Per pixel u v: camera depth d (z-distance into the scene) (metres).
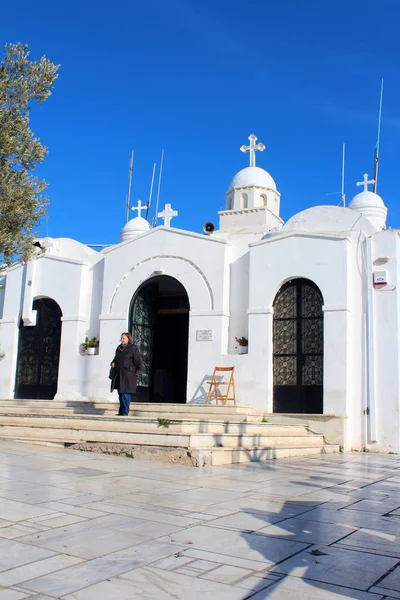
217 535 5.41
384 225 19.52
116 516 6.00
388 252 14.95
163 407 14.88
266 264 16.08
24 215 9.58
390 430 14.22
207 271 16.89
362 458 12.73
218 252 16.86
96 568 4.45
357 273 15.21
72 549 4.89
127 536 5.30
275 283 15.88
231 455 10.37
